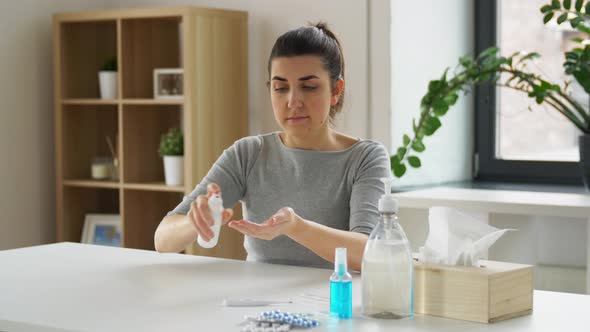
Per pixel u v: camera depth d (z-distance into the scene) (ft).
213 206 5.34
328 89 6.64
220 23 11.82
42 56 12.89
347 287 4.69
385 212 4.72
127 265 6.36
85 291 5.43
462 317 4.67
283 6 11.94
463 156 12.66
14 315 4.80
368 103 11.17
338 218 6.92
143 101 11.92
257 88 12.26
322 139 7.07
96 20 12.25
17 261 6.54
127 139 12.42
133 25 12.37
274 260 6.91
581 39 10.37
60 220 12.80
